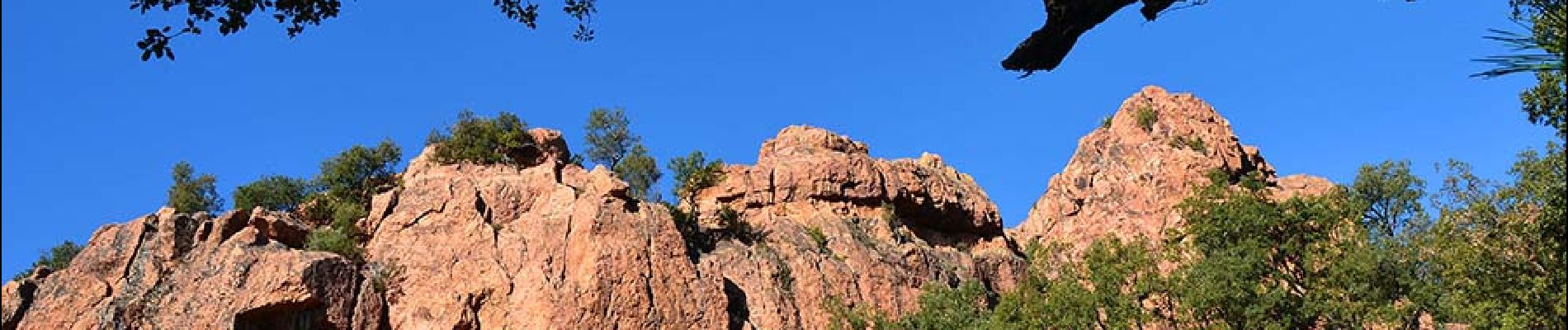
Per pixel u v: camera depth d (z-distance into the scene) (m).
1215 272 38.22
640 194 78.06
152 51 12.41
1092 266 41.53
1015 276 73.31
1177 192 83.06
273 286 51.34
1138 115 91.00
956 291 49.41
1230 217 42.44
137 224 57.53
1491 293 31.20
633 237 56.22
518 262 55.28
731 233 65.38
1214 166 85.25
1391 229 57.91
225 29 12.66
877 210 73.75
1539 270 30.80
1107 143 90.88
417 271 55.28
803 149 78.19
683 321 54.31
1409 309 36.75
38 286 55.31
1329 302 37.31
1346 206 42.75
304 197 73.44
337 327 51.84
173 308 51.97
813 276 62.19
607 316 52.78
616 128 82.25
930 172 81.94
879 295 63.16
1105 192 86.25
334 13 13.13
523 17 15.40
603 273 53.97
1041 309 40.88
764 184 74.12
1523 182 30.94
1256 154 93.81
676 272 56.06
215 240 56.12
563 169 63.50
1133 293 39.28
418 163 70.75
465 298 53.78
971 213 79.69
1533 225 30.30
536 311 52.56
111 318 51.88
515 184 61.00
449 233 57.16
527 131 75.44
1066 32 8.67
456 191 59.62
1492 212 32.84
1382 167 64.69
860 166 75.75
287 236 57.56
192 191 76.69
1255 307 36.91
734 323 56.91
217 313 50.78
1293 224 42.06
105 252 56.16
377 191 69.88
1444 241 34.28
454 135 72.56
